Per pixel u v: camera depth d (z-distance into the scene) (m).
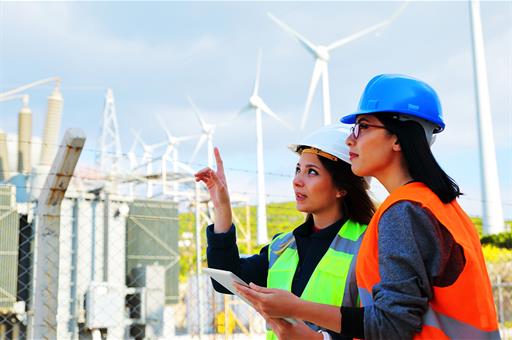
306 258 2.52
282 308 1.70
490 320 1.61
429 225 1.62
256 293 1.73
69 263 10.84
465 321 1.59
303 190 2.55
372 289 1.66
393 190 1.84
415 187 1.73
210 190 2.65
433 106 1.84
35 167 12.17
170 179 15.05
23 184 12.22
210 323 12.73
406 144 1.79
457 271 1.60
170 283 12.01
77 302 10.64
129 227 11.73
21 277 10.10
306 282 2.46
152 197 13.44
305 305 1.69
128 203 11.74
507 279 14.03
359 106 1.90
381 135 1.82
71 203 11.11
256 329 12.98
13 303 9.73
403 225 1.64
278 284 2.56
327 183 2.51
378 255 1.67
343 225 2.50
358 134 1.87
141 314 11.01
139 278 11.41
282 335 1.79
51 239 3.87
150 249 11.91
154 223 12.03
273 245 2.74
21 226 10.47
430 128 1.87
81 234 11.05
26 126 22.05
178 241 12.29
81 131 3.79
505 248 15.93
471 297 1.59
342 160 2.49
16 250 9.97
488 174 25.62
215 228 2.63
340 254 2.38
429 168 1.75
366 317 1.62
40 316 3.78
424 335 1.59
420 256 1.60
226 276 1.87
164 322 11.66
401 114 1.81
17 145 20.78
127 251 11.62
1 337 9.47
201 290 11.24
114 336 10.59
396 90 1.82
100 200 11.39
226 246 2.60
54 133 22.05
